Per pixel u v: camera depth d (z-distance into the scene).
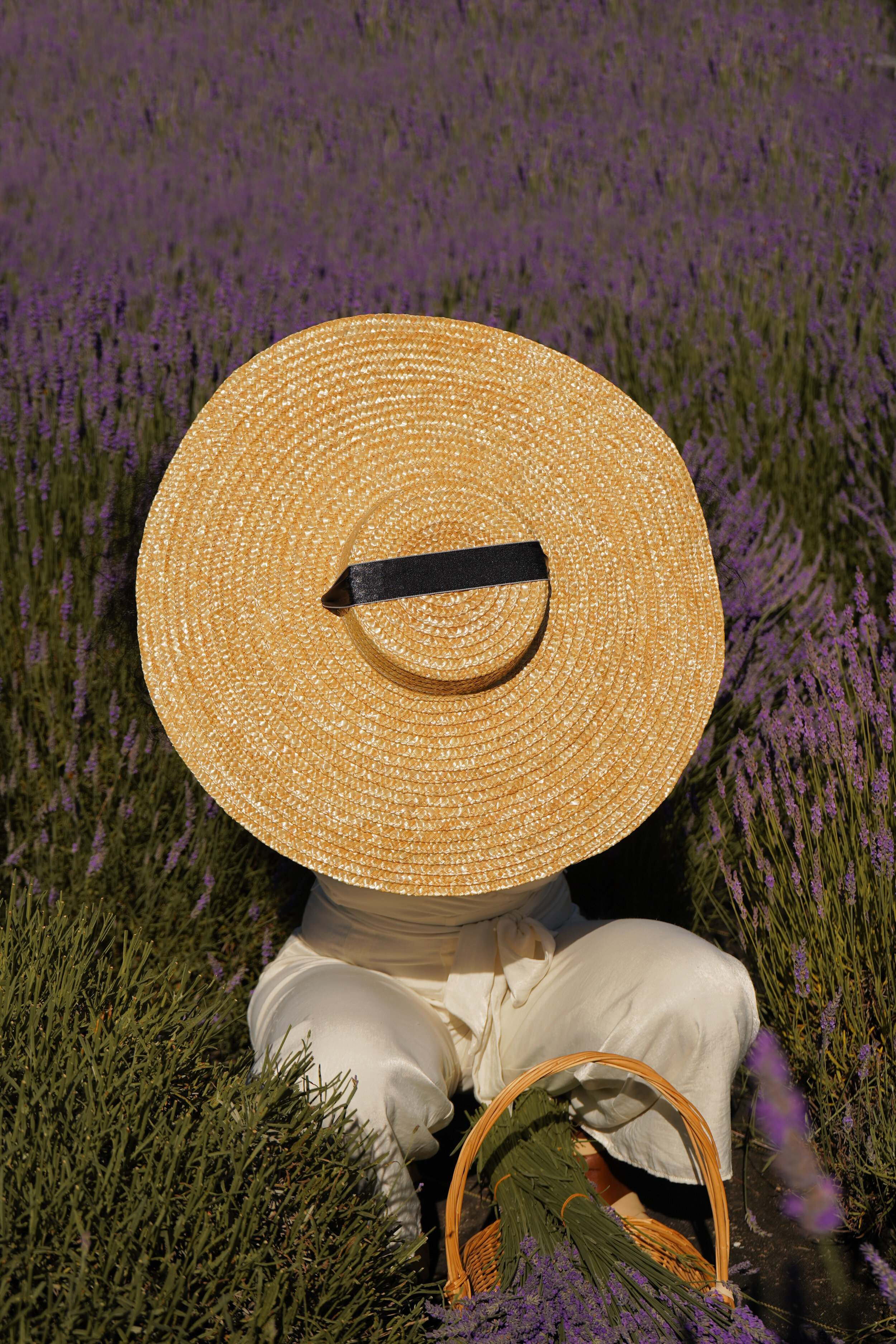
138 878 3.11
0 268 5.29
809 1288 2.79
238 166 7.04
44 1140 2.47
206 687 2.70
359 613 2.65
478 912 2.78
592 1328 2.52
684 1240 2.68
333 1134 2.58
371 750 2.69
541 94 7.92
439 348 2.78
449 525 2.68
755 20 8.31
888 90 7.20
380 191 6.70
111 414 3.92
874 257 5.14
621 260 5.55
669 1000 2.68
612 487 2.79
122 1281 2.42
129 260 5.56
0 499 3.63
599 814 2.70
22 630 3.37
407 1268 2.67
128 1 9.03
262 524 2.73
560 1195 2.65
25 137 7.39
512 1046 2.81
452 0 8.94
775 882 2.96
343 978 2.76
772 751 3.15
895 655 3.06
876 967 2.88
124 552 3.28
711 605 2.78
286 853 2.66
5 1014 2.59
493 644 2.65
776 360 4.63
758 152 6.78
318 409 2.76
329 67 8.39
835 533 3.84
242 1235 2.47
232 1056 3.00
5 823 3.12
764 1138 2.97
